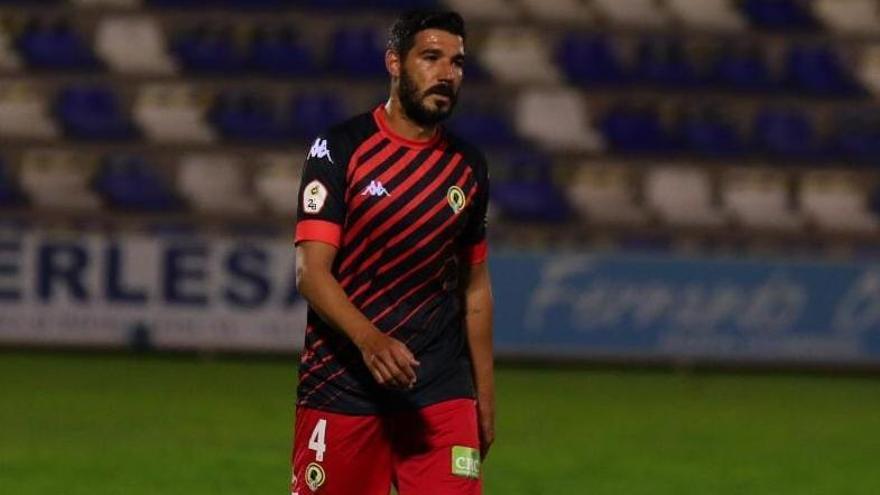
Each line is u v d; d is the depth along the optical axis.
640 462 36.41
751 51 75.44
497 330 59.44
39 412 43.19
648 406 48.06
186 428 40.38
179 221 67.81
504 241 68.25
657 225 69.69
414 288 16.12
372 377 16.08
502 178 70.12
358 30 74.44
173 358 58.84
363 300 16.08
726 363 60.22
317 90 72.56
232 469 33.78
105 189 68.75
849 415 47.09
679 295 59.59
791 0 76.81
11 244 59.41
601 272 59.47
